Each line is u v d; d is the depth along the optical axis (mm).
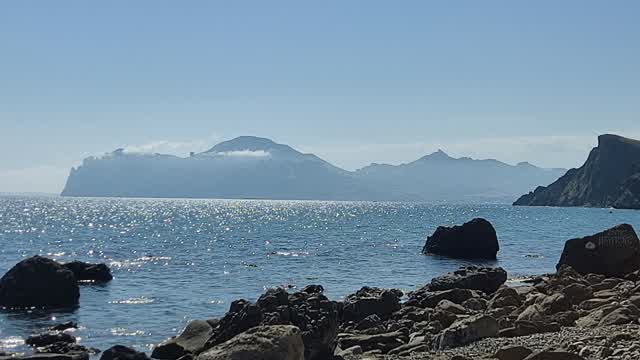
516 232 127375
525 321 27562
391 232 125562
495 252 80125
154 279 58406
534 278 52219
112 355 26688
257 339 16609
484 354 22234
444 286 42281
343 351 26719
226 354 16203
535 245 97750
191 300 47094
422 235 116438
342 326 32969
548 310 31734
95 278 56344
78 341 33531
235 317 26844
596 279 41812
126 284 54875
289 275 61594
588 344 21750
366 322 32531
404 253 83375
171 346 28219
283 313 26047
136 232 124688
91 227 139250
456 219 188750
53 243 97062
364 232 125625
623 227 47562
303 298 28047
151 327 37375
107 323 38500
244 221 175375
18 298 43031
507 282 50656
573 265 47250
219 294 50094
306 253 82875
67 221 162500
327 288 53406
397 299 36094
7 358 27094
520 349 20438
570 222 168625
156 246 93375
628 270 45875
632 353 19406
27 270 43812
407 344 26953
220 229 136500
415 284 56094
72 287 44688
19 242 97938
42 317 40188
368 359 24266
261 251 85688
